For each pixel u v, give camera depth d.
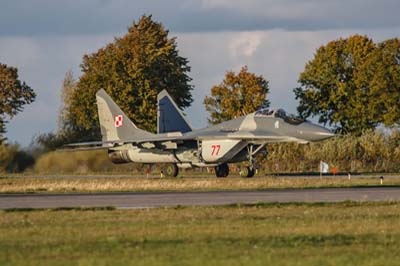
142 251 61.25
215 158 187.75
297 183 148.88
